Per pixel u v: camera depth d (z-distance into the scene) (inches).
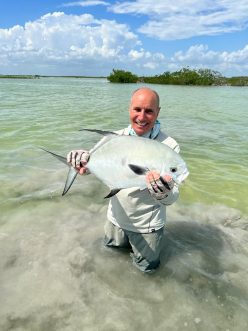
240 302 56.1
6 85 733.3
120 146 49.2
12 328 48.9
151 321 51.4
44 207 85.0
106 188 98.3
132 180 48.6
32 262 63.2
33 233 73.1
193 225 80.3
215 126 217.8
